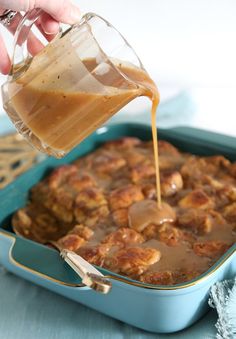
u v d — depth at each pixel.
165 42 0.96
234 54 0.96
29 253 0.53
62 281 0.50
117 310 0.51
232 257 0.50
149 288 0.47
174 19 0.93
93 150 0.74
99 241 0.56
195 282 0.47
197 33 0.95
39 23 0.54
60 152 0.51
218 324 0.50
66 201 0.64
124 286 0.48
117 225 0.59
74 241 0.56
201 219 0.57
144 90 0.48
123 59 0.49
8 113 0.51
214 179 0.65
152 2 0.92
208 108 0.87
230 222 0.58
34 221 0.63
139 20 0.94
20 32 0.50
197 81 0.99
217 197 0.62
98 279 0.47
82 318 0.53
